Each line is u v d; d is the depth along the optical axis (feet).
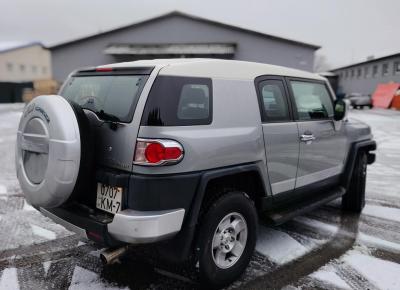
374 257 12.27
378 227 14.98
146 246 9.57
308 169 13.10
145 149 8.39
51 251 12.28
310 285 10.48
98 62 96.27
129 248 9.57
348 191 16.47
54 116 8.64
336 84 139.33
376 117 72.33
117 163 8.82
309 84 13.75
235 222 10.29
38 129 8.99
